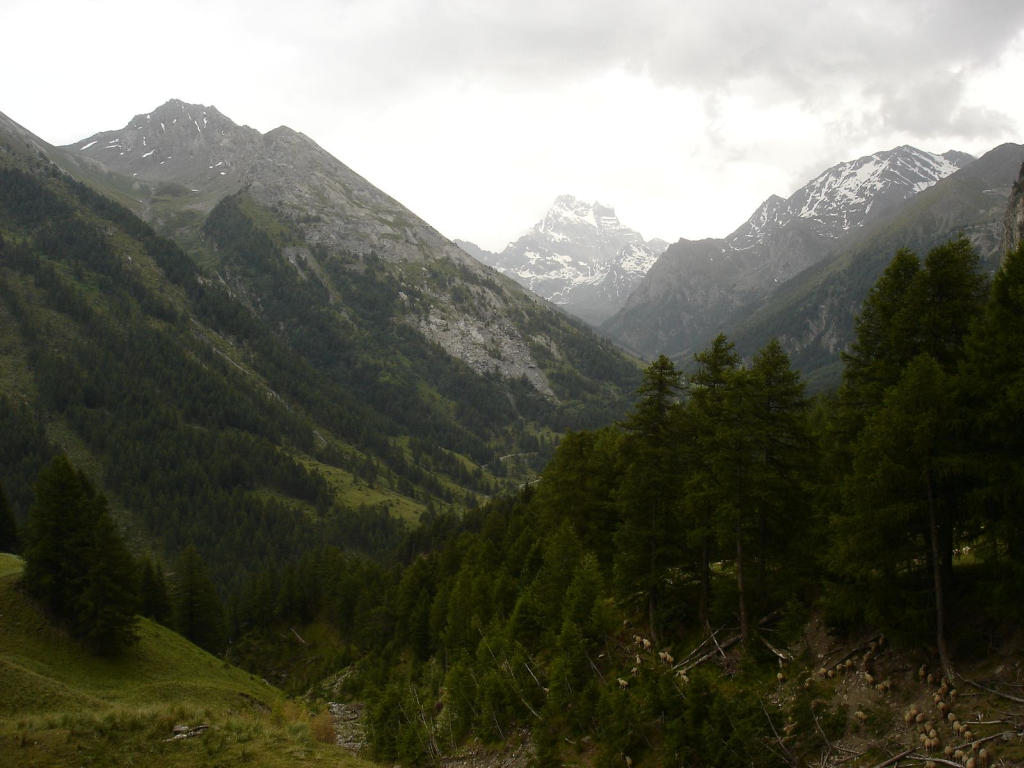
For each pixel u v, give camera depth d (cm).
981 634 2350
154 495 16600
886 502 2405
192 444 18825
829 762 2377
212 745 2802
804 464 3225
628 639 4047
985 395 2286
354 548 17050
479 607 5778
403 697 4984
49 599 5366
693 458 3712
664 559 3828
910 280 2841
